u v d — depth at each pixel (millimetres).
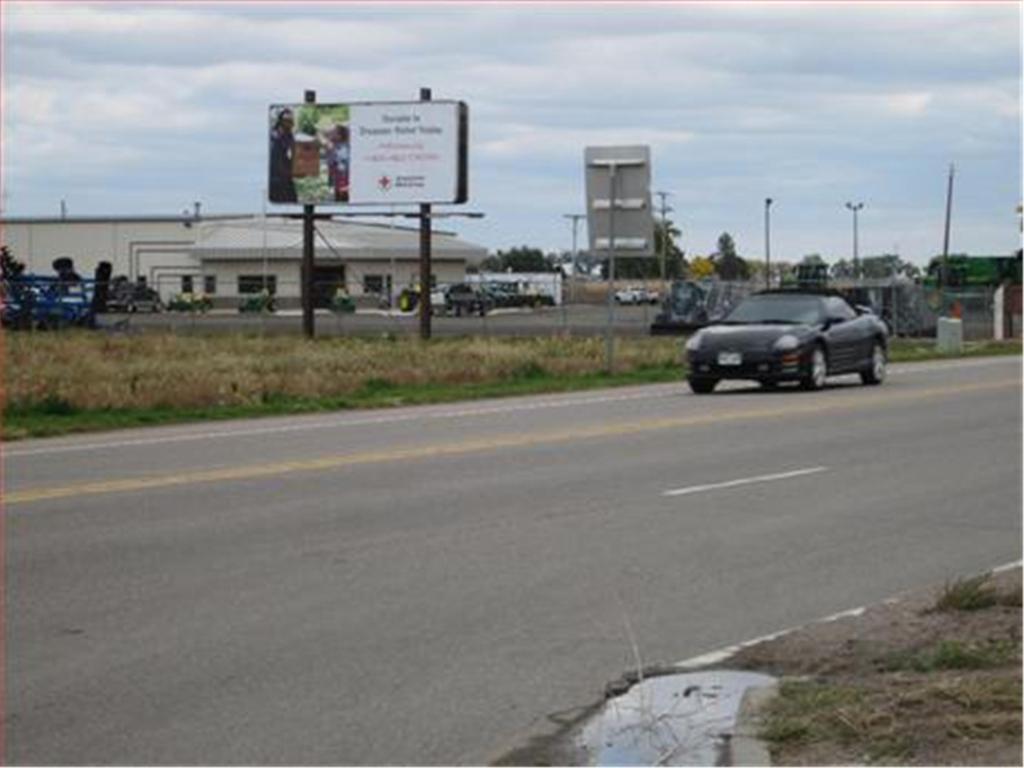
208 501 16203
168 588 11789
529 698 8898
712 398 30703
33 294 61094
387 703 8781
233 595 11547
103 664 9555
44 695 8883
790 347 31406
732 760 7516
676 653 9922
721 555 13312
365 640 10219
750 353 31469
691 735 8133
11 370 35062
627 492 17031
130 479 17969
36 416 26906
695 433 23328
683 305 73312
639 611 11133
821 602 11461
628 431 23625
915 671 9086
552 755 7906
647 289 130625
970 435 23156
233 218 119188
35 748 7934
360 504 16016
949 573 12539
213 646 10023
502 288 115062
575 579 12242
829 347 32625
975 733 7609
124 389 30078
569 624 10711
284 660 9688
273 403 30016
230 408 28672
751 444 21797
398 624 10664
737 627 10656
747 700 8508
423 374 36375
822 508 15977
